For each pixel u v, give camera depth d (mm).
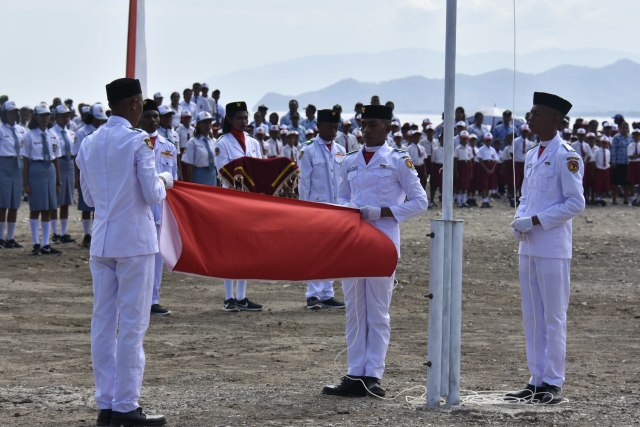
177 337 17672
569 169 12531
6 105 29062
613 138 45562
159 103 38625
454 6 11875
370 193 13195
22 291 22438
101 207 11312
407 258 28312
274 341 17344
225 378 14305
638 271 27031
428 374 12320
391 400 12812
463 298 22750
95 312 11430
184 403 12516
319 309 20922
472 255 29297
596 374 14789
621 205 45594
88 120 30125
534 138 44156
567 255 12719
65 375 14477
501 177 47719
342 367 15211
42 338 17391
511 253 29672
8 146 29016
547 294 12688
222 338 17594
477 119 47469
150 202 11266
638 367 15383
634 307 21719
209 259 12016
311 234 12438
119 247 11180
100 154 11320
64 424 11445
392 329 18781
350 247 12531
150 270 11445
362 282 13109
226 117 20297
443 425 11367
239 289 20688
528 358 12953
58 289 22859
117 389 11250
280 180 19594
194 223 12055
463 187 43000
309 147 21172
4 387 13547
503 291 23812
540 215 12602
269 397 12914
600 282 25328
